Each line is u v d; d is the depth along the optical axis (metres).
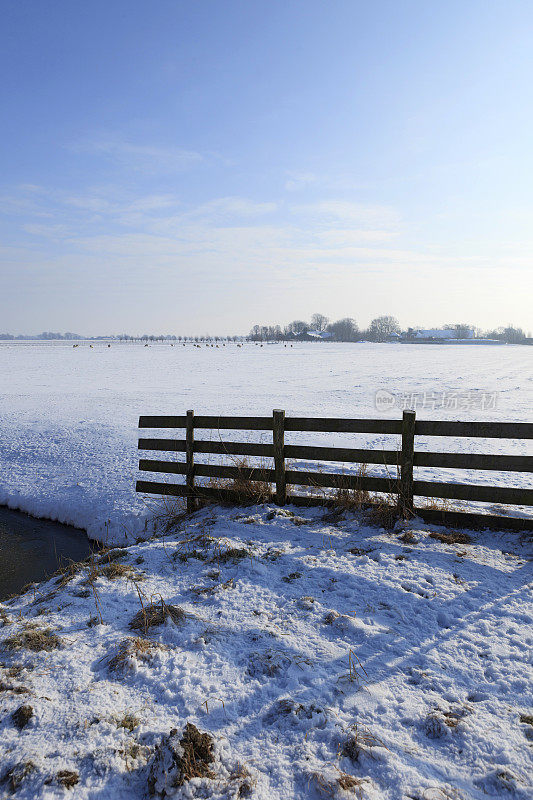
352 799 2.31
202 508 7.19
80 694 3.12
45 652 3.60
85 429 14.45
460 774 2.47
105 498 8.94
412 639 3.66
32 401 20.62
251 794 2.38
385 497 6.57
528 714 2.85
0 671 3.38
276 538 5.73
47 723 2.87
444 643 3.59
